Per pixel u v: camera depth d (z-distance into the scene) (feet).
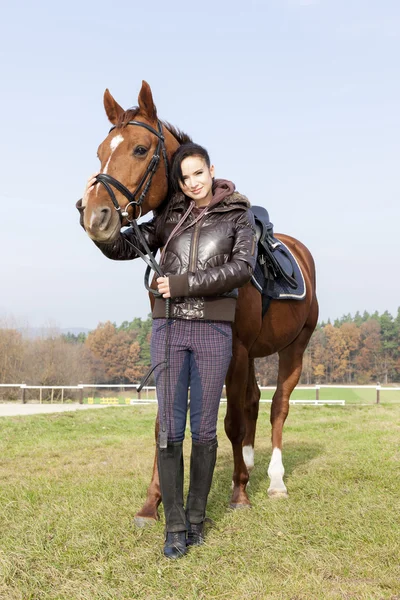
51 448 19.12
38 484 12.66
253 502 10.78
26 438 22.00
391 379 217.77
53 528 9.11
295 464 14.73
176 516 8.09
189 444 19.62
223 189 8.49
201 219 8.41
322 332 218.59
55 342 113.80
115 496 11.15
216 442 8.62
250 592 6.77
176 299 8.16
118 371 187.62
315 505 10.32
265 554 7.90
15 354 110.22
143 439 21.27
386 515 9.47
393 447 16.94
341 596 6.60
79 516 9.57
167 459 8.21
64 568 7.48
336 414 29.66
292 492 11.56
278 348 12.38
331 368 212.64
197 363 8.26
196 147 8.41
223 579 7.14
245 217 8.44
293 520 9.34
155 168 8.75
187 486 12.16
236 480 10.53
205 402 8.30
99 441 20.79
